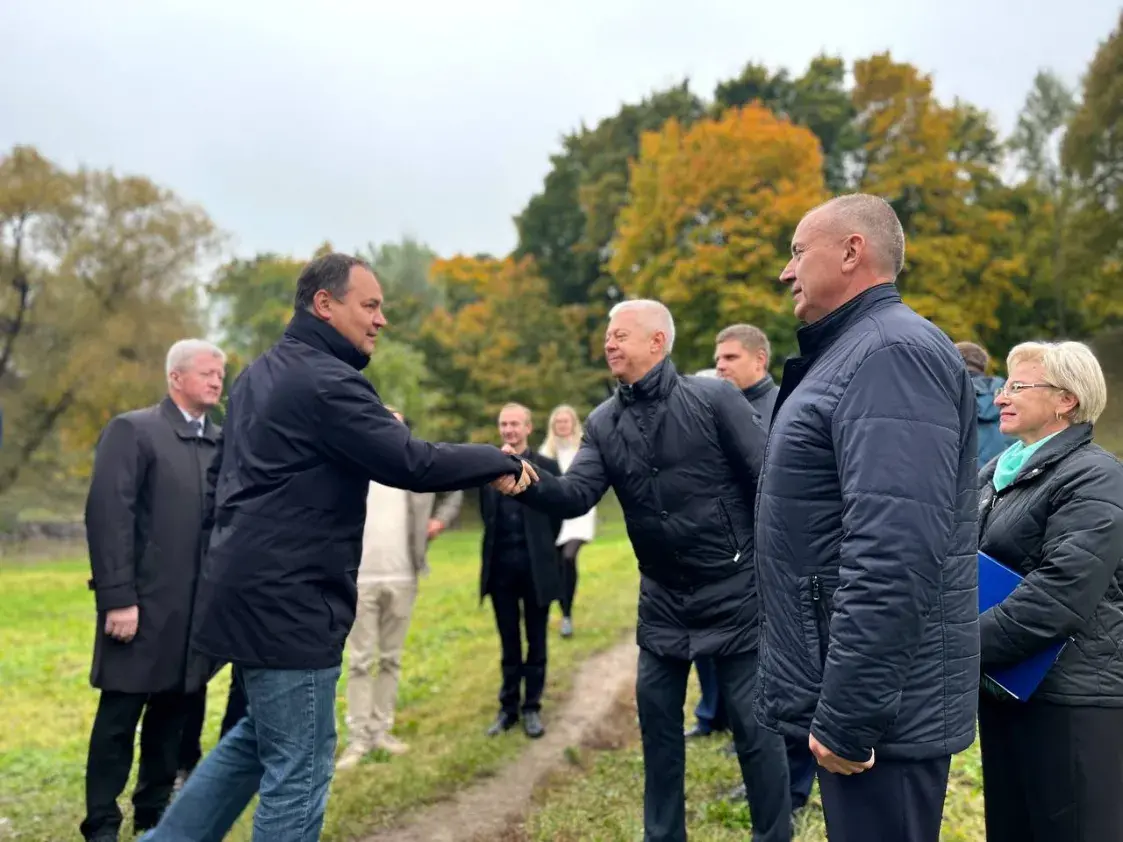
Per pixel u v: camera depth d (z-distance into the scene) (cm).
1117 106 2308
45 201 2345
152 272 2531
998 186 2992
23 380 2450
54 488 2600
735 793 377
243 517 254
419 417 2942
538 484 305
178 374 372
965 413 197
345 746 489
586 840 349
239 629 252
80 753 496
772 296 2323
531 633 504
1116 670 233
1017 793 245
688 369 2514
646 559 313
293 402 254
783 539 208
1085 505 233
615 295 3644
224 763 278
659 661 314
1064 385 250
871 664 177
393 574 472
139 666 342
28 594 1356
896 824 189
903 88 2633
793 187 2369
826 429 200
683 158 2489
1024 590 232
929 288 2447
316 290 266
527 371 3102
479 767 437
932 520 179
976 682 196
